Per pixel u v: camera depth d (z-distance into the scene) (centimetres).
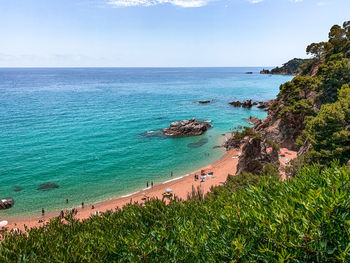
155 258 1170
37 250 1325
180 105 13188
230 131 8319
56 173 5122
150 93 18238
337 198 980
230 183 2688
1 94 16462
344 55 6988
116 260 1235
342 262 841
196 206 1778
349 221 891
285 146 5825
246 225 1133
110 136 7575
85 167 5428
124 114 10719
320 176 1368
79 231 1612
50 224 1722
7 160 5659
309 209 994
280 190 1383
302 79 6438
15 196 4244
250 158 4281
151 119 9850
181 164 5694
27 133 7688
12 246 1334
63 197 4253
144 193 4400
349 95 3922
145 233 1405
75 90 19775
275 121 6569
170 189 4297
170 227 1498
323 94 5669
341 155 2920
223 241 1127
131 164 5650
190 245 1168
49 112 10831
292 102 6125
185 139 7444
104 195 4344
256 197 1365
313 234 924
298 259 922
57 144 6769
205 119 9912
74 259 1180
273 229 999
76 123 9031
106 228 1570
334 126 3144
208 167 5525
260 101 14625
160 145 6906
